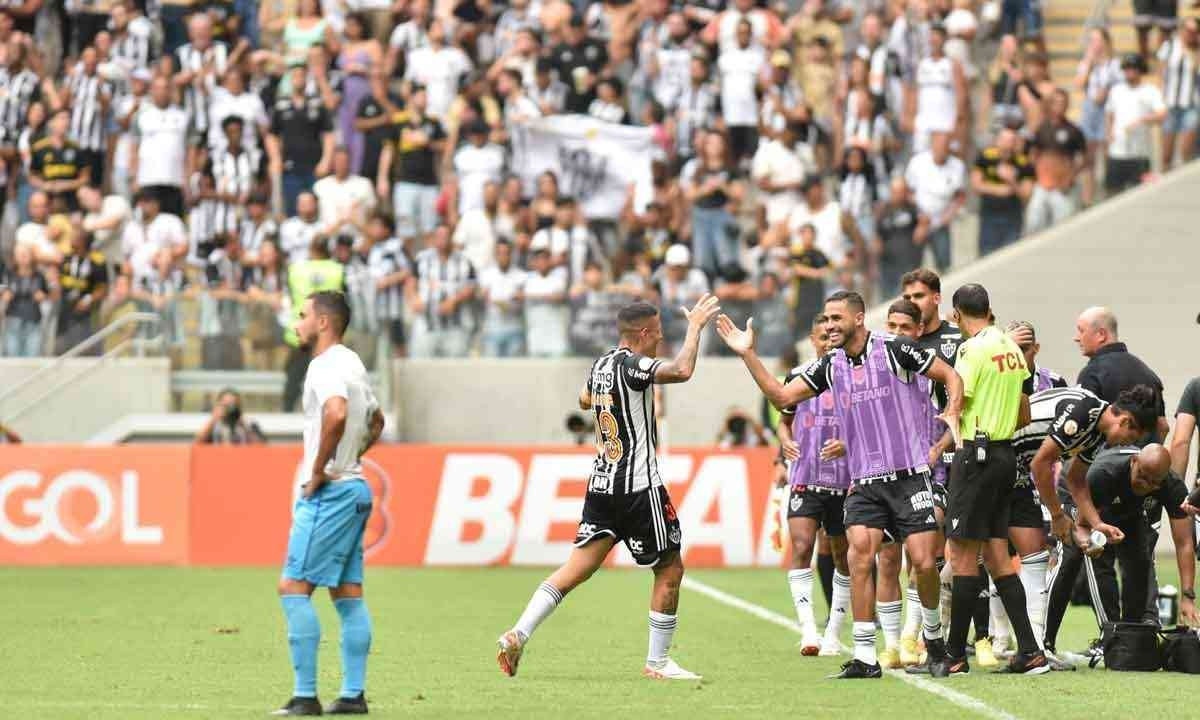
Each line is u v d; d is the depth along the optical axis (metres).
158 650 41.22
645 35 86.50
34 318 74.25
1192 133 78.00
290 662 38.84
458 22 88.56
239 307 74.94
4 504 67.69
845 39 89.12
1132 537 37.94
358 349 75.25
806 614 41.09
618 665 38.53
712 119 83.56
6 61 83.94
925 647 37.78
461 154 82.38
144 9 87.44
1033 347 39.56
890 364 35.62
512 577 63.69
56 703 32.19
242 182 80.88
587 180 82.06
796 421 41.62
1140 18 78.88
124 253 78.50
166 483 68.12
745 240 80.62
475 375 76.38
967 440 35.84
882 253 76.56
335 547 30.03
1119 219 77.00
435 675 36.75
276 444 72.31
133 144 83.50
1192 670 36.69
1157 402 39.34
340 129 83.56
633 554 35.34
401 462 68.38
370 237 76.94
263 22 89.62
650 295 77.19
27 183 82.06
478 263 78.56
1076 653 41.59
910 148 81.38
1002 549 36.56
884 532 36.56
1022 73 81.19
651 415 35.03
